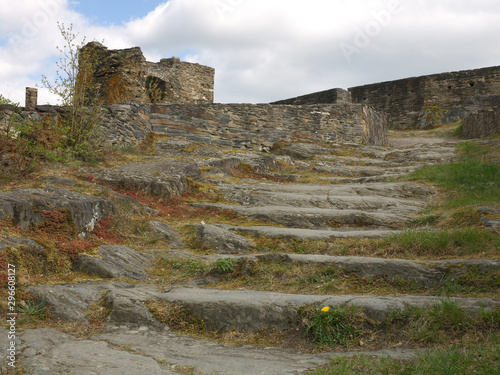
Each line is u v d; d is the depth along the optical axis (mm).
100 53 18812
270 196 10242
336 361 3715
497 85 28391
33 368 3160
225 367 3584
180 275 6070
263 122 17156
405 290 5320
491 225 6836
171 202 9164
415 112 30297
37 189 6531
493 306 4336
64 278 5203
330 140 18141
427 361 3490
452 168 11938
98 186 8188
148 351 3855
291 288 5504
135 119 14227
